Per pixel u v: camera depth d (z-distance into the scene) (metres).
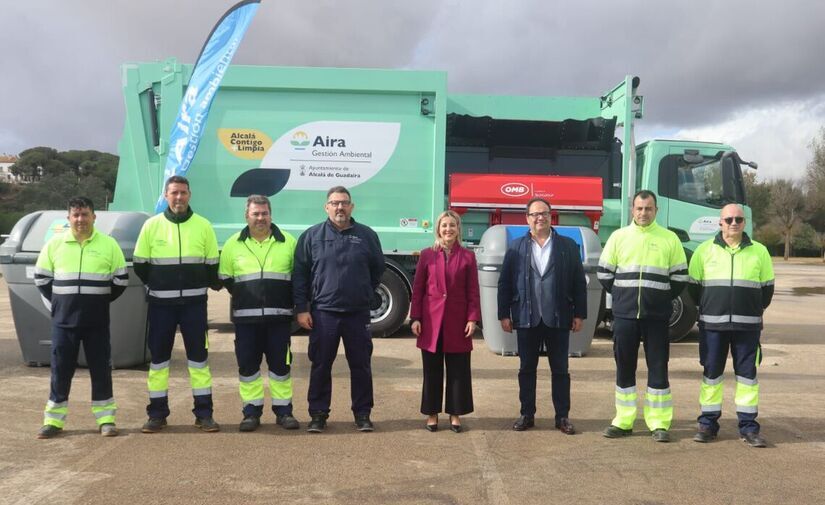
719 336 5.16
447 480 4.21
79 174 78.19
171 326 5.21
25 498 3.83
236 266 5.31
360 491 4.01
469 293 5.30
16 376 7.00
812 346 9.79
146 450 4.73
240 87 9.46
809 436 5.28
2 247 7.36
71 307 4.99
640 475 4.36
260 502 3.82
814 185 51.28
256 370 5.34
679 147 10.23
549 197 9.73
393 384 6.91
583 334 8.51
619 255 5.30
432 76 9.57
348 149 9.60
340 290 5.20
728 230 5.16
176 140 8.84
